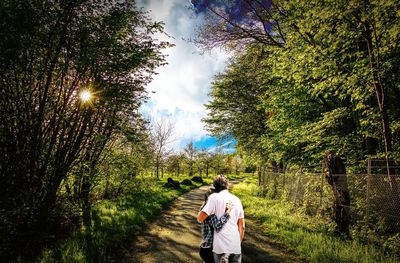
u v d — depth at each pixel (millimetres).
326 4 6602
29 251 5305
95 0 6012
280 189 15703
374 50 6801
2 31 4934
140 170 15164
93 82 6422
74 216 7602
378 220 6863
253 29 12711
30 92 5547
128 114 8625
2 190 5387
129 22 6879
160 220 9688
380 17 6191
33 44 5297
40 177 5961
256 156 21344
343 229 7422
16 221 5145
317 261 5363
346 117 9523
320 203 9219
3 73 5125
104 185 12047
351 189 8555
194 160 54094
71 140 6859
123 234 7148
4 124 5379
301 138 10414
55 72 5918
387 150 6762
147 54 6879
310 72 8562
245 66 20562
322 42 8531
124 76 7094
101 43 5996
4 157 5496
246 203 13844
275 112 14609
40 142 5863
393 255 5500
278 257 5922
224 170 63969
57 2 5531
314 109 11688
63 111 6340
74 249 5449
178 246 6656
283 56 9430
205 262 3588
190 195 19141
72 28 5871
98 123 8219
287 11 10039
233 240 3199
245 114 22094
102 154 9805
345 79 7605
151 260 5656
